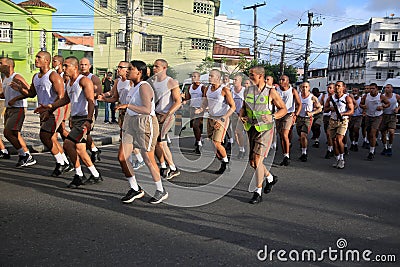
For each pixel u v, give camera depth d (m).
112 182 6.36
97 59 30.72
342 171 8.10
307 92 8.94
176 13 30.42
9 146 8.53
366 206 5.61
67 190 5.80
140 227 4.44
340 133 8.25
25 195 5.48
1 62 6.81
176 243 4.02
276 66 40.34
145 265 3.50
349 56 63.69
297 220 4.89
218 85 6.65
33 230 4.23
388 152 10.54
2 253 3.64
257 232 4.43
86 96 5.79
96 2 30.12
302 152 9.09
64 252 3.71
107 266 3.46
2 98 7.15
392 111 10.38
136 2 29.94
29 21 29.69
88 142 7.75
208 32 31.14
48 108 6.17
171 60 30.62
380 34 57.06
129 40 21.61
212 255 3.77
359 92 13.19
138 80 5.25
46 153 8.62
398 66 56.62
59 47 40.78
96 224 4.48
